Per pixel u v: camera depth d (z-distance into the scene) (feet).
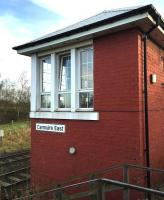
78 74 27.96
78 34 25.79
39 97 31.83
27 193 29.12
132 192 22.80
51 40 27.94
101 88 25.62
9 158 48.03
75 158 27.58
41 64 31.89
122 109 24.14
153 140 25.67
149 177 23.59
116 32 24.61
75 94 27.76
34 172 31.55
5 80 145.07
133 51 23.52
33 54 31.86
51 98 30.01
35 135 31.76
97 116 25.71
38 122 31.48
